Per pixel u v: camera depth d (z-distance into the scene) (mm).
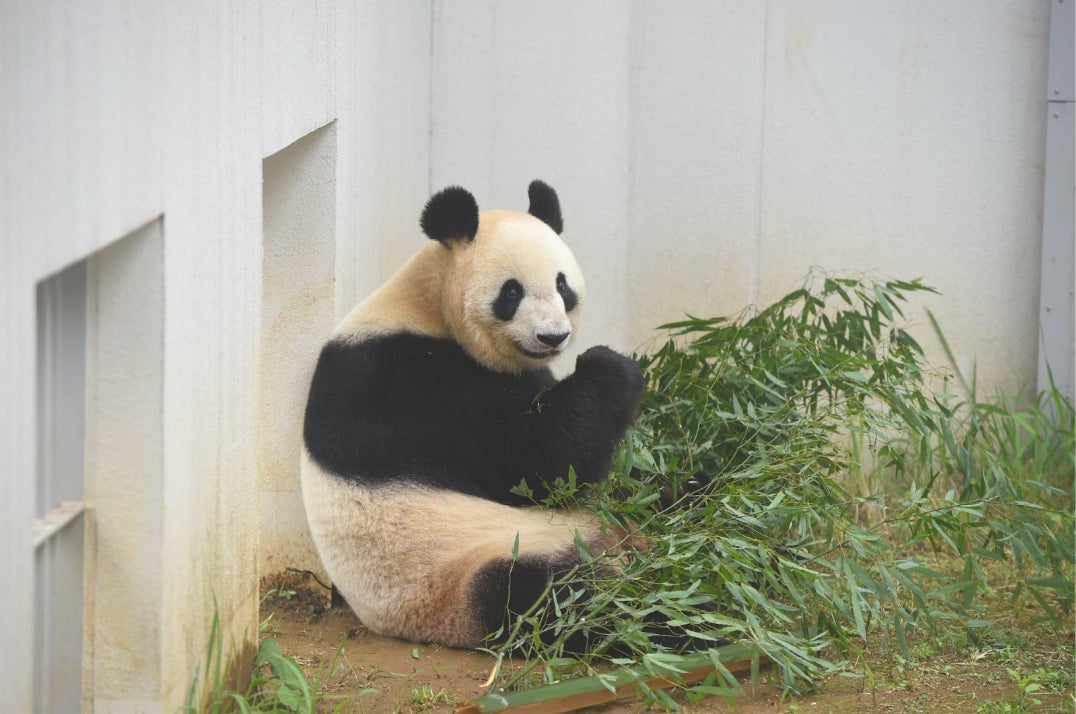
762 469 10359
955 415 15797
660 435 11922
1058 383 15898
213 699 7422
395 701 8969
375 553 10102
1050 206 15727
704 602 9312
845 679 9477
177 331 6684
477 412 10195
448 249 10375
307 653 10156
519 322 10016
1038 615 11211
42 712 6422
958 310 16281
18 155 4836
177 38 6621
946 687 9328
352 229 11953
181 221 6734
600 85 16734
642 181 16844
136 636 6574
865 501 10969
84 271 6434
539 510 10281
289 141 9469
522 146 16906
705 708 8797
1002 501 10992
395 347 10227
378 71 13180
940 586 11867
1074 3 15352
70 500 6551
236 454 8188
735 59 16469
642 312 17031
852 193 16406
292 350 11445
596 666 9383
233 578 8141
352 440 10141
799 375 11977
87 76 5422
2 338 4781
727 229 16750
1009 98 15906
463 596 9758
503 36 16734
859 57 16203
